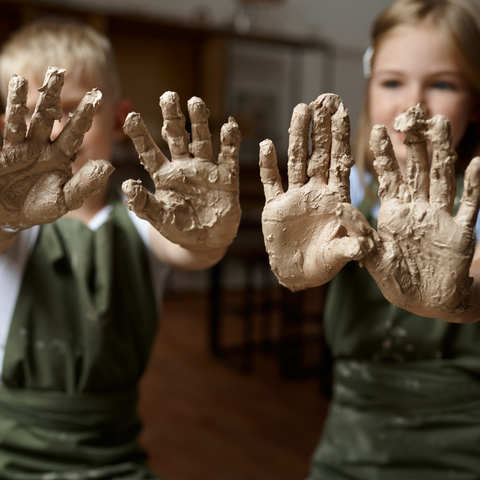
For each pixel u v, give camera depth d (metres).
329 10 5.60
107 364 0.94
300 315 2.96
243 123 5.02
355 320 1.06
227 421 2.37
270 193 0.58
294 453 2.11
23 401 0.92
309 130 0.59
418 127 0.53
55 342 0.94
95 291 0.96
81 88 0.97
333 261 0.53
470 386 1.00
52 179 0.56
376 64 1.11
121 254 0.99
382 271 0.52
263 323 3.44
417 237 0.52
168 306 4.26
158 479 0.94
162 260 0.99
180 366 2.99
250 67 5.21
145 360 1.02
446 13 1.02
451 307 0.52
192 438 2.21
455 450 0.99
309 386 2.79
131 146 4.35
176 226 0.59
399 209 0.53
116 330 0.97
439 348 1.01
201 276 4.86
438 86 1.05
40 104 0.55
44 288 0.95
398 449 1.02
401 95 1.06
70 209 0.56
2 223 0.57
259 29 5.18
